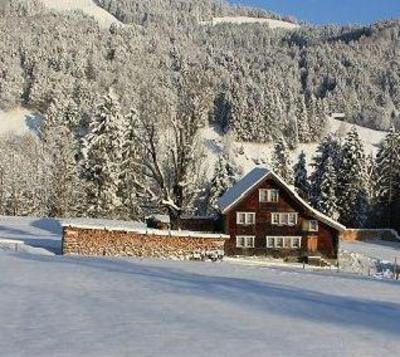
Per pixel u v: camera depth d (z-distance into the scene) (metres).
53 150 110.62
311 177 96.56
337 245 59.97
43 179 95.44
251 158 169.25
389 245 79.81
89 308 17.67
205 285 23.53
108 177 72.12
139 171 72.00
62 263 28.98
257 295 21.64
